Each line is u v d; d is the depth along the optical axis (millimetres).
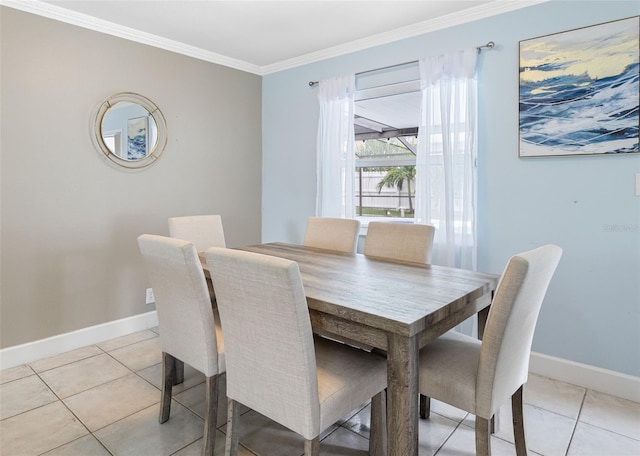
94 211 2879
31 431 1872
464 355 1598
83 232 2832
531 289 1340
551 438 1841
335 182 3359
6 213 2490
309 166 3678
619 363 2227
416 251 2348
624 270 2186
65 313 2773
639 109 2074
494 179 2592
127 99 2994
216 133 3635
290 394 1317
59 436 1837
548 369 2445
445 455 1731
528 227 2482
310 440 1301
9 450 1736
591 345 2307
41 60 2574
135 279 3139
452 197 2695
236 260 1304
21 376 2410
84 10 2643
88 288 2881
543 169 2406
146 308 3223
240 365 1460
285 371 1314
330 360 1576
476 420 1406
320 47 3334
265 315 1301
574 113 2270
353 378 1467
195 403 2135
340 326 1442
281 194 3928
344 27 2906
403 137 3256
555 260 1465
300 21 2809
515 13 2453
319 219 2898
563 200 2350
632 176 2129
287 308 1228
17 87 2486
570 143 2291
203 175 3559
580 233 2309
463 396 1422
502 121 2541
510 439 1843
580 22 2227
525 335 1479
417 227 2381
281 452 1745
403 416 1280
